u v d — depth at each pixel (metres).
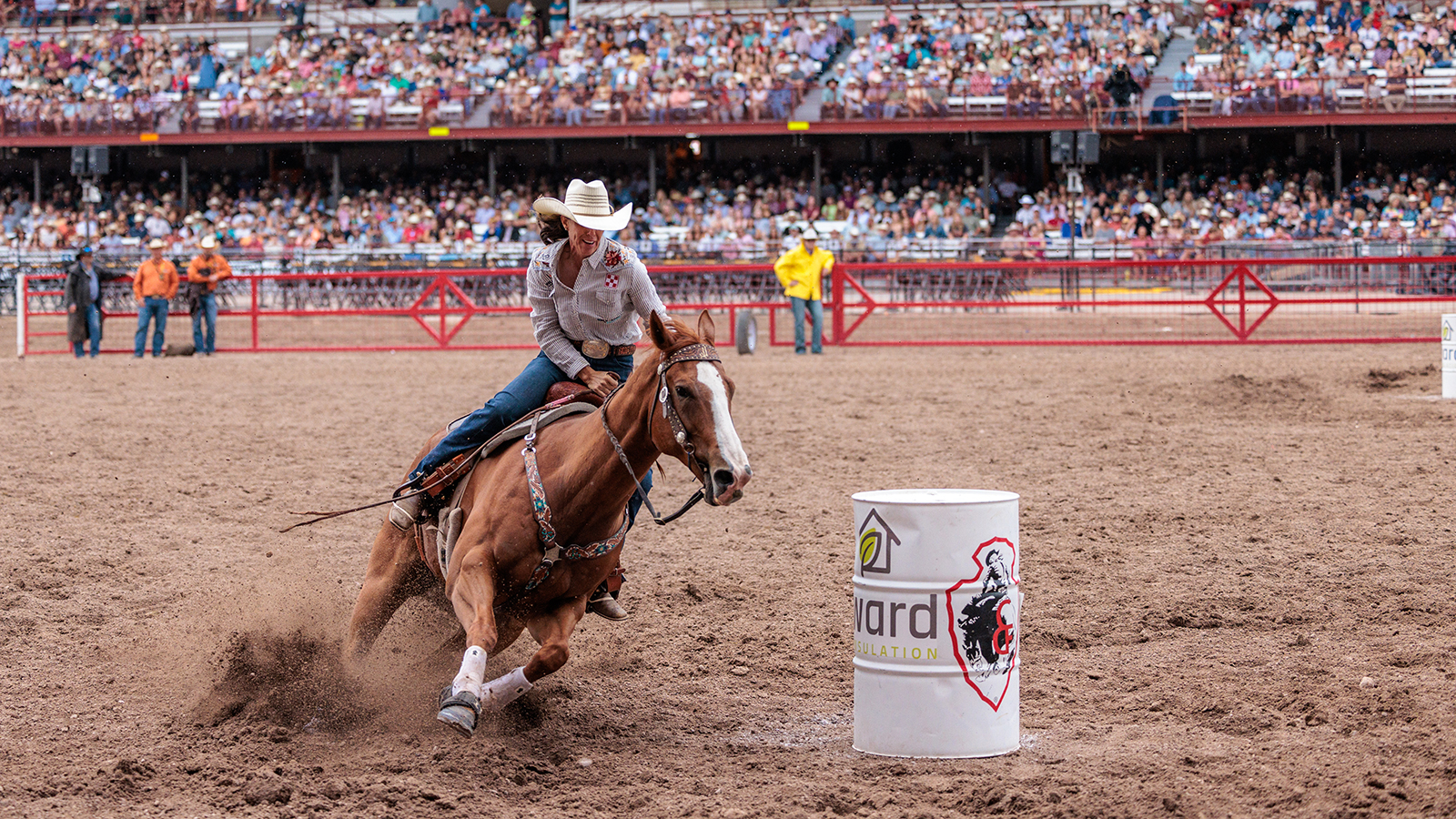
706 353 5.46
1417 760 5.38
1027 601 8.41
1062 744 5.84
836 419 16.69
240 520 11.14
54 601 8.54
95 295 27.27
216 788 5.38
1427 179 43.00
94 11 53.16
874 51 46.91
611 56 47.62
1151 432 15.23
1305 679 6.64
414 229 43.81
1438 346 24.94
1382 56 43.25
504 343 29.45
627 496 5.78
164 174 50.25
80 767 5.61
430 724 6.14
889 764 5.59
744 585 8.98
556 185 47.84
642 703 6.64
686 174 47.72
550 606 5.92
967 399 18.47
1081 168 42.94
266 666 6.69
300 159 50.75
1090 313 30.33
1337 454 13.46
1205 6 46.59
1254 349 25.05
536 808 5.18
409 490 6.29
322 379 22.36
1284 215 40.66
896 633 5.64
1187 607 8.16
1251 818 4.90
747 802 5.21
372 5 53.41
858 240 39.09
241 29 52.59
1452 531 9.89
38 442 15.27
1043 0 48.41
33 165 51.16
